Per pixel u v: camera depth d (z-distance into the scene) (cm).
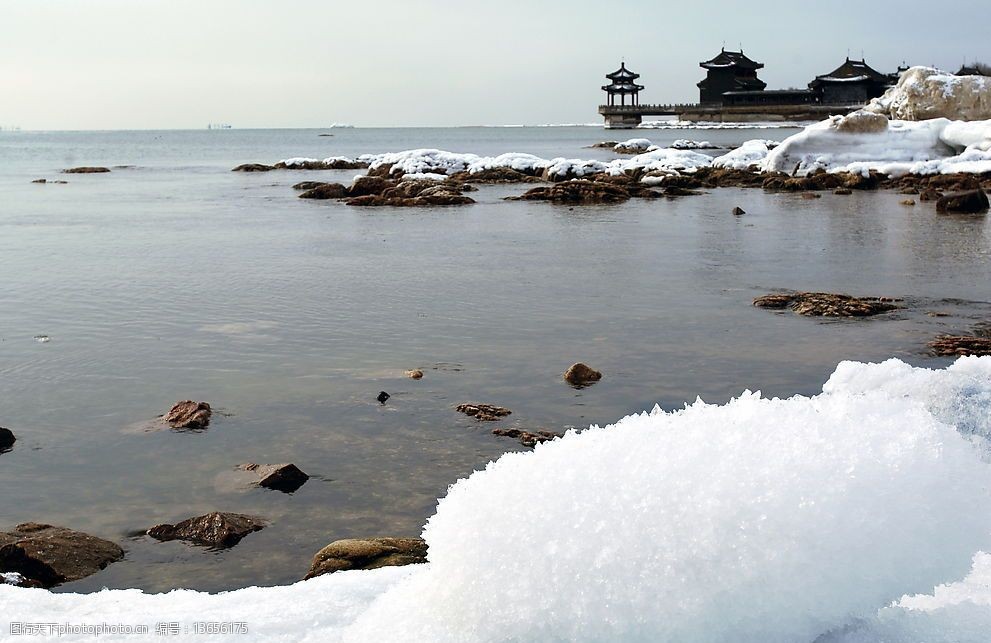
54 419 742
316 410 754
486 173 3981
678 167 4084
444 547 195
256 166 5312
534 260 1667
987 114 4756
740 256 1695
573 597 175
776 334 1042
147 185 4172
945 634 191
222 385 835
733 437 196
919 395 325
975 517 183
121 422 732
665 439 200
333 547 433
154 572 473
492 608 181
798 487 181
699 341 1008
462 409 749
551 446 209
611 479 189
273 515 546
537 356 938
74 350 980
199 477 610
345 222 2439
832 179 3428
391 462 632
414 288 1370
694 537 176
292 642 220
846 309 1162
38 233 2186
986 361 358
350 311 1190
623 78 14400
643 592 172
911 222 2247
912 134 3772
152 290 1366
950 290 1326
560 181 3878
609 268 1560
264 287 1388
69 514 552
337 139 15150
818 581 175
